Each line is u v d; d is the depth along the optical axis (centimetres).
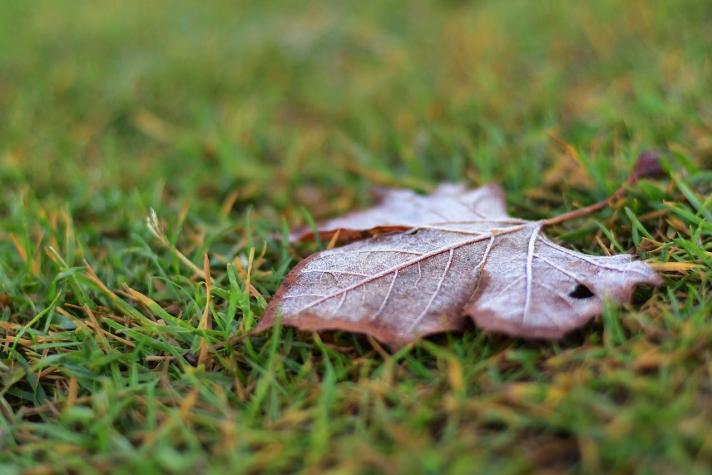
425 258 60
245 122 80
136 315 60
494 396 55
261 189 73
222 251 66
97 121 82
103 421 55
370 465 53
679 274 60
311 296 59
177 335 60
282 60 98
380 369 57
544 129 72
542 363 57
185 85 90
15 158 75
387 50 97
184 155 77
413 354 58
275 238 66
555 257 60
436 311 58
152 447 55
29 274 64
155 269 65
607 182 66
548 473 52
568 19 91
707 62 76
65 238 67
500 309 57
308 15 114
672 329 57
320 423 54
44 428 56
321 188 74
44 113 83
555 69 81
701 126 69
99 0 129
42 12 120
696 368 55
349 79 91
